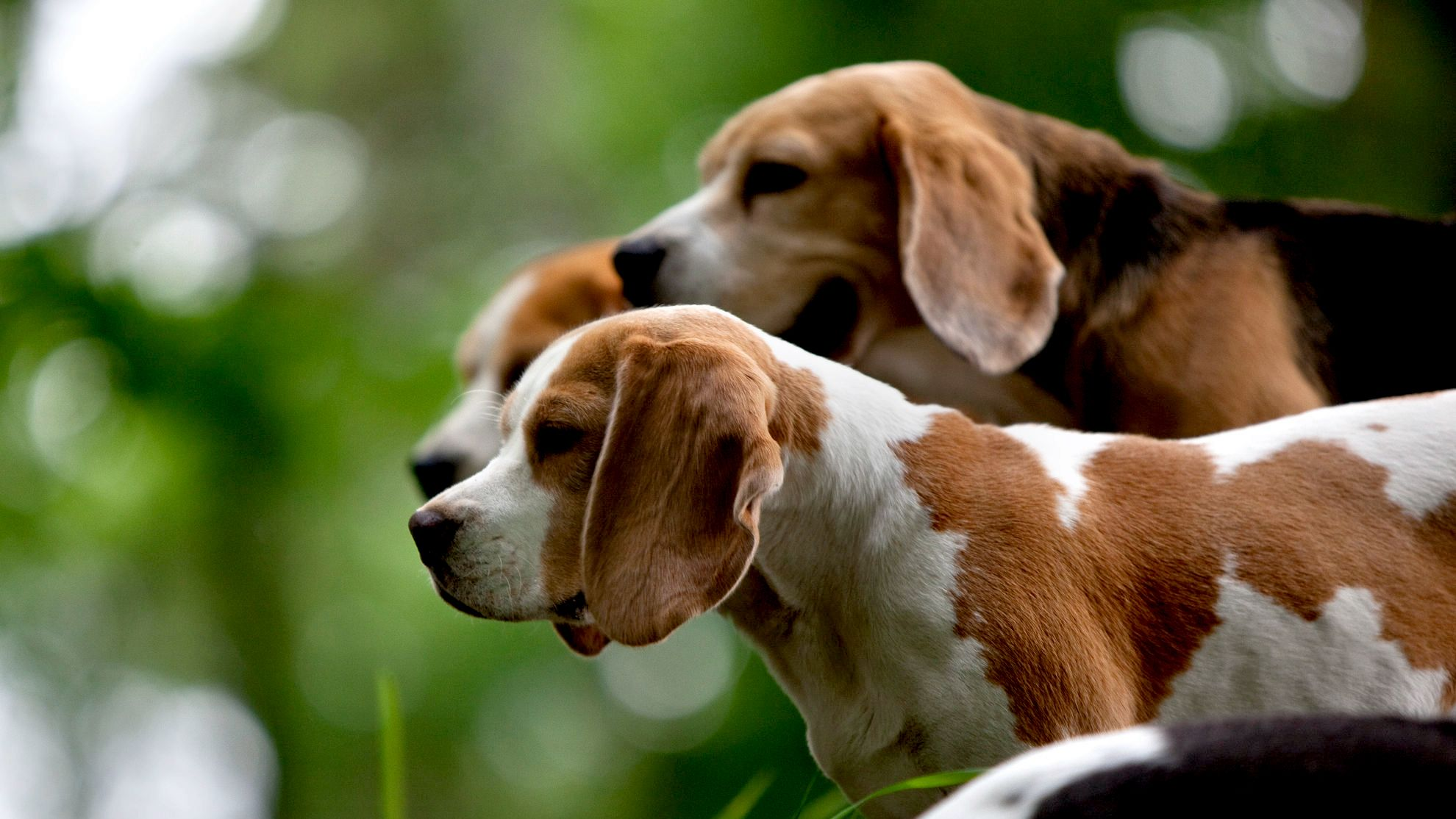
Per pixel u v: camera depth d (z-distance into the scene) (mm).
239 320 21000
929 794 5473
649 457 5285
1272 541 5535
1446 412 5898
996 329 7617
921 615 5410
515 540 5516
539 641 22922
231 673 23312
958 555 5461
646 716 25047
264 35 31359
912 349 8445
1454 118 18188
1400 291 8367
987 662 5316
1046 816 3492
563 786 25422
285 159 29250
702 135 20344
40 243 19688
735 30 20031
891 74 8750
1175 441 5984
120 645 25672
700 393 5277
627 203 21188
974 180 7996
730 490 5180
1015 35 18109
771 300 8281
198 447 20469
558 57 25453
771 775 6500
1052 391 8320
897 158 8164
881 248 8344
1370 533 5594
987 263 7766
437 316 22750
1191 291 8180
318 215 29328
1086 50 18062
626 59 21203
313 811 22938
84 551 21844
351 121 31562
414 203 30656
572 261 10992
